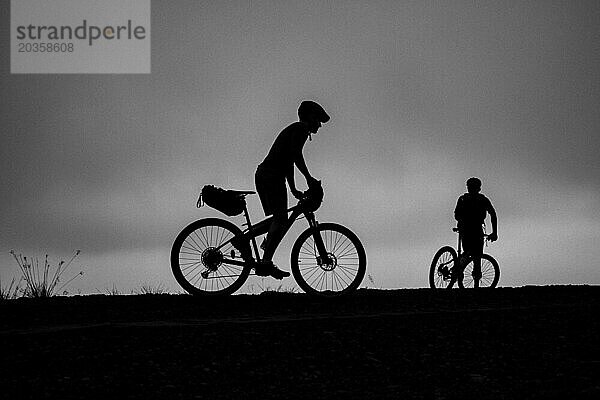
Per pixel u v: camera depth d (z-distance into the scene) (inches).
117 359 245.1
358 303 364.5
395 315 319.6
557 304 365.7
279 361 250.5
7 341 260.8
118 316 317.7
